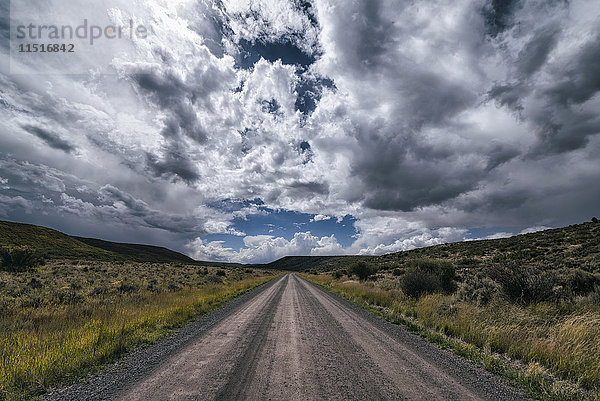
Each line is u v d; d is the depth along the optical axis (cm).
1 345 548
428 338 754
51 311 926
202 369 487
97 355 536
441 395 403
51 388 412
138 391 394
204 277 3906
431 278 1577
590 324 634
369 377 465
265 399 373
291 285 3212
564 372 493
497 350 644
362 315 1155
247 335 760
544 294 964
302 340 711
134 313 949
